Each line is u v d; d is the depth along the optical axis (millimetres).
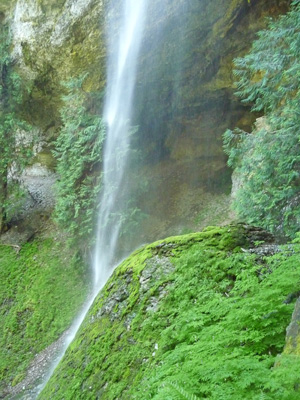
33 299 10094
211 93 10250
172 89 10570
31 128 12414
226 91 10031
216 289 3975
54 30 10164
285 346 2496
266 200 5973
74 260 10375
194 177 11531
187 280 4199
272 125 6379
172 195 11320
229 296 3863
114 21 9398
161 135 11711
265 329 2863
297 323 2488
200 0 8531
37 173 14703
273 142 5980
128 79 10414
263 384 2123
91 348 4414
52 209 12883
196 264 4344
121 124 10461
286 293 3053
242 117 10602
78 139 10328
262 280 3637
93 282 9977
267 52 5992
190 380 2496
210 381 2408
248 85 6977
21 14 10656
